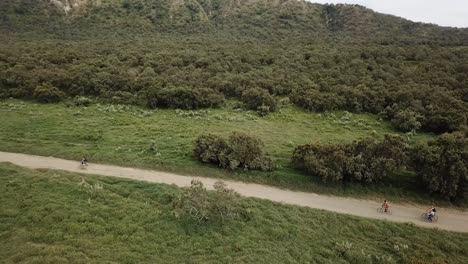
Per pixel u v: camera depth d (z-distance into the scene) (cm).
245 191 3688
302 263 2695
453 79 6594
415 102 5925
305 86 6762
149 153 4294
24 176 3481
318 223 3241
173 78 6894
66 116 5584
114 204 3147
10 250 2498
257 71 7519
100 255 2502
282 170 4088
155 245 2680
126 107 6091
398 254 2934
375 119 5984
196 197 3070
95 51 8656
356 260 2830
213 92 6481
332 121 5866
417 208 3678
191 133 4978
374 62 7688
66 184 3375
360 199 3756
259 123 5625
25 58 7556
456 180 3734
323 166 3866
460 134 4259
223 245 2777
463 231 3328
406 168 4044
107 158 4134
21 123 5162
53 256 2423
